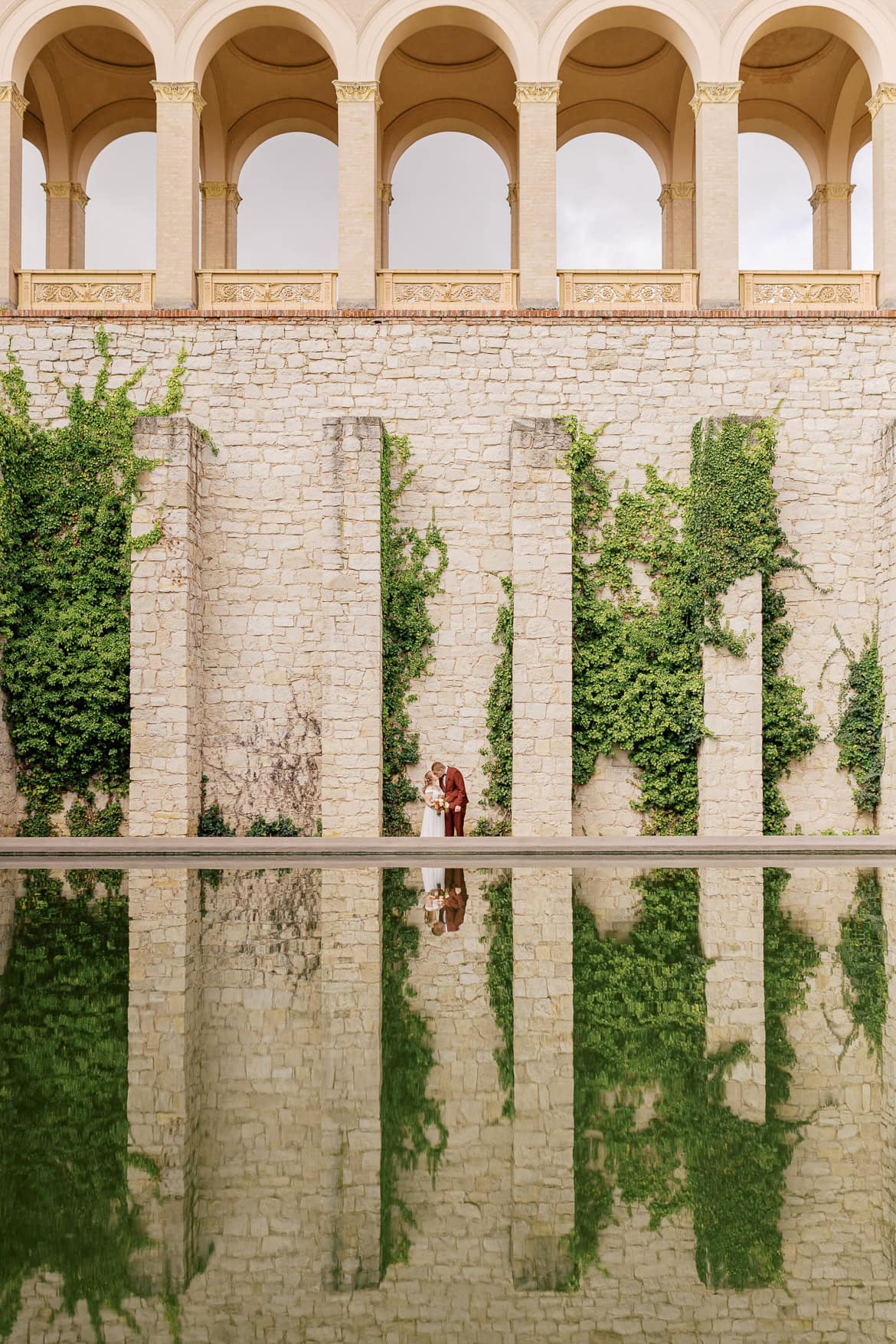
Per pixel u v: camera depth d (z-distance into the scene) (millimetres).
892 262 21844
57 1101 4406
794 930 8891
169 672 19750
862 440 21484
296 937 8594
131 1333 2598
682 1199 3441
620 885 12547
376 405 21484
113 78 26219
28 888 12141
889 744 20359
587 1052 5211
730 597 20094
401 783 20797
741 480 20266
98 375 21359
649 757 20703
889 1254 3076
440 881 12953
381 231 27094
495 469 21422
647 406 21500
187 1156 3814
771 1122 4211
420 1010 6066
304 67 26250
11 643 20469
